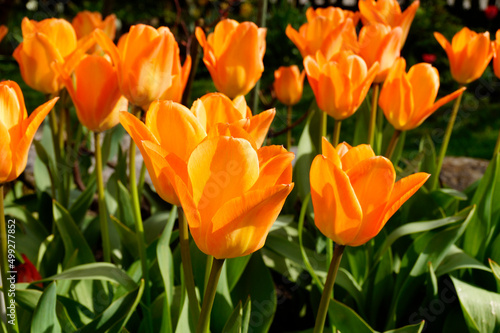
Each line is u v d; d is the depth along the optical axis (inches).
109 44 26.7
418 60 110.9
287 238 34.3
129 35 26.3
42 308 24.9
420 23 109.8
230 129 20.6
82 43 30.4
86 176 42.3
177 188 20.4
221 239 20.6
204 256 30.3
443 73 107.3
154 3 136.3
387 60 32.5
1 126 21.7
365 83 29.8
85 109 28.1
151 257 31.4
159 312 29.7
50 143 38.6
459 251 33.3
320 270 32.5
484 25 131.1
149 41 26.2
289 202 37.0
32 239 34.7
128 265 33.3
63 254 33.5
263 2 35.8
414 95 30.3
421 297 33.6
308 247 35.2
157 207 37.9
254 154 20.0
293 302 36.1
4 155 22.2
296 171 35.9
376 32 32.1
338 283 32.1
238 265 30.4
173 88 28.0
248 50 29.1
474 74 35.1
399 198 22.0
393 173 21.7
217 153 19.9
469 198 38.7
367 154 22.5
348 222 22.1
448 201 36.6
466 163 59.7
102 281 31.4
